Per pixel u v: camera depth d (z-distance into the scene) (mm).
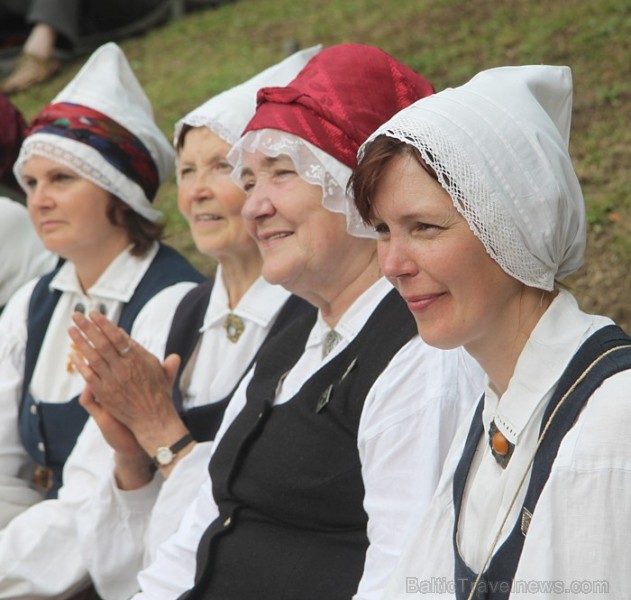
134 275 4586
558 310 2336
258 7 10922
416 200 2297
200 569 3328
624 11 7648
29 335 4668
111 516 4027
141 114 4762
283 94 3340
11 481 4590
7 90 10562
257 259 4133
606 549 2078
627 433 2113
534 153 2316
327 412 3162
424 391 2928
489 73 2559
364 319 3203
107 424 3941
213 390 4098
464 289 2312
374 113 3324
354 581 3072
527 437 2281
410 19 9055
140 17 11188
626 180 6039
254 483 3273
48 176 4547
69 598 4348
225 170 4090
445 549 2508
